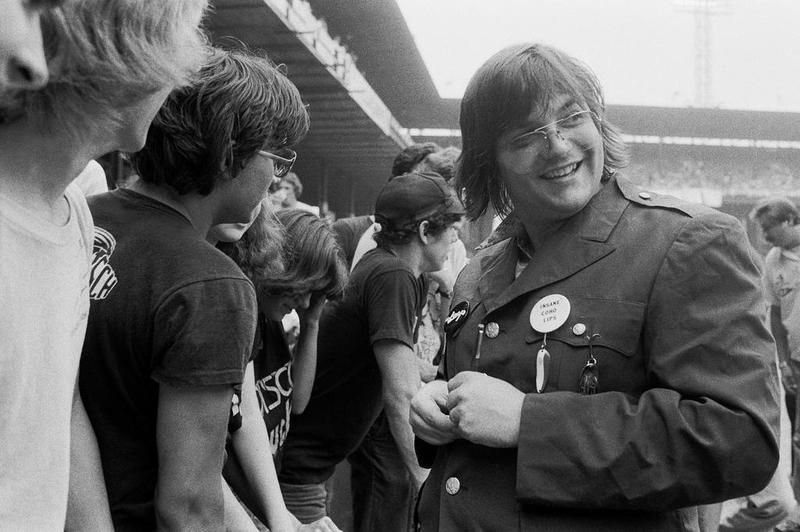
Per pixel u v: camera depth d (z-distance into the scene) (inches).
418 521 60.8
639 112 903.1
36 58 28.5
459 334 59.9
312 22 267.1
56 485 33.5
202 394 46.0
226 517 61.2
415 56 620.7
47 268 32.8
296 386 95.5
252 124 51.6
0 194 31.1
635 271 51.9
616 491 48.6
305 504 101.4
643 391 51.6
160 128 49.4
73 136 33.2
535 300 54.9
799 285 197.2
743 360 48.8
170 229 49.3
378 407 105.4
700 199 933.8
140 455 48.3
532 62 53.7
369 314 97.3
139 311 46.5
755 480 48.4
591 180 54.9
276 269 81.8
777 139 935.7
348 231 162.1
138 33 32.6
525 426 50.8
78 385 47.1
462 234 140.6
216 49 54.1
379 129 457.7
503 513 52.4
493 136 55.7
